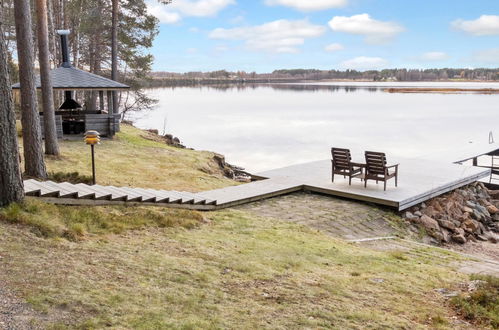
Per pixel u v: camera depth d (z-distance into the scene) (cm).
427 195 1132
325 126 3831
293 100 7525
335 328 398
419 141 2962
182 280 473
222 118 4466
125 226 671
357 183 1220
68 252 506
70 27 2983
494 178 1697
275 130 3556
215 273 515
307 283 521
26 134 1009
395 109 5675
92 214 674
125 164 1416
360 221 975
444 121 4212
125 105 3322
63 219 620
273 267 571
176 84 14912
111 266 481
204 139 3045
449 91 11000
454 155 2019
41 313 345
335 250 717
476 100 7550
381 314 448
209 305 414
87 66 3309
